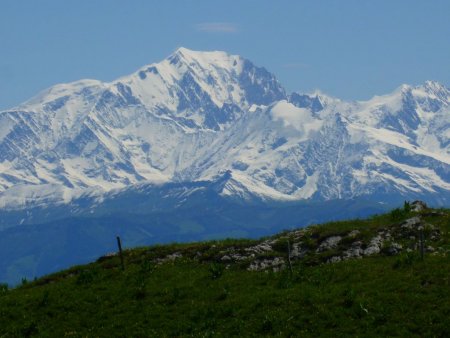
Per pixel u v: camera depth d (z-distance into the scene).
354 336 96.44
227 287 117.56
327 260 123.69
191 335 102.19
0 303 121.06
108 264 136.25
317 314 103.00
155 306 112.81
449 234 125.38
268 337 98.75
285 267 124.50
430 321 97.12
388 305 102.19
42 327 110.88
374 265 116.69
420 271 111.00
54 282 134.38
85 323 110.69
